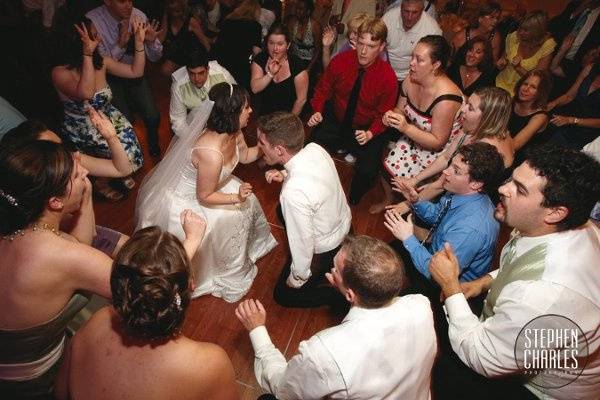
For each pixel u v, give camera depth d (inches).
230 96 82.2
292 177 83.3
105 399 41.2
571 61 201.5
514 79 171.6
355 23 127.0
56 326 56.1
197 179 89.3
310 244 85.9
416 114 117.1
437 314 89.5
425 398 58.1
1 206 50.4
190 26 195.8
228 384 45.1
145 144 157.8
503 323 57.1
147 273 38.6
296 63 134.3
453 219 80.2
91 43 102.6
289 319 107.0
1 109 79.0
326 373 50.4
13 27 128.3
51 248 51.3
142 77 138.7
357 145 142.5
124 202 132.2
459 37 180.4
